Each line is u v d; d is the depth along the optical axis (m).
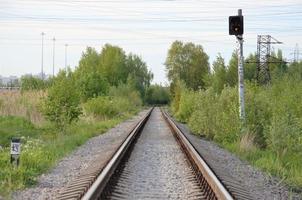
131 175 14.30
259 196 11.58
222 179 12.59
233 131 25.30
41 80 51.81
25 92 38.09
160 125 44.09
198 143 25.48
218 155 20.84
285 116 20.56
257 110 24.59
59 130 28.89
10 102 34.41
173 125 37.84
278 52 85.81
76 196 10.22
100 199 10.64
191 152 18.28
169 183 12.98
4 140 23.66
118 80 113.38
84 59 114.44
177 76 126.38
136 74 162.50
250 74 81.31
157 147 23.36
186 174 14.59
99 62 115.75
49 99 29.17
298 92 25.41
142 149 22.30
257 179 14.63
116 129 37.84
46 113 29.05
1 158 15.30
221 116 27.86
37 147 19.09
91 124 38.75
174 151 21.45
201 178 13.40
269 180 14.59
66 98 29.19
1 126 26.98
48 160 17.08
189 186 12.53
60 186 12.52
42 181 13.34
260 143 23.73
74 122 30.48
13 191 11.77
